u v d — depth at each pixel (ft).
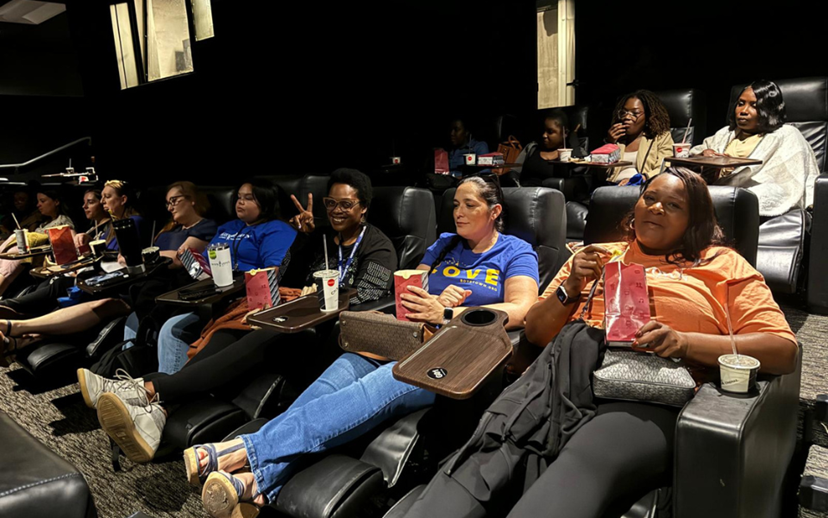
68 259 10.44
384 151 15.61
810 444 5.68
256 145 12.53
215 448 4.74
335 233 7.98
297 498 4.64
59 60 28.91
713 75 14.20
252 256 9.04
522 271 6.38
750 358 4.01
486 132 17.07
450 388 4.06
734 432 3.46
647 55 15.11
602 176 12.90
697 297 4.68
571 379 4.49
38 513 2.50
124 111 15.72
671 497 4.09
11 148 23.89
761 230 9.69
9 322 8.46
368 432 5.31
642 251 5.29
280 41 12.05
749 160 9.22
